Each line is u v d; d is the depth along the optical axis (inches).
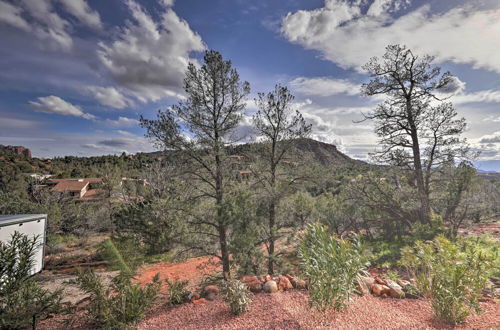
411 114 579.2
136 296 190.2
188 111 373.4
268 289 214.5
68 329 176.9
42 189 924.0
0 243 188.9
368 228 668.1
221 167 378.3
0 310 171.3
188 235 377.1
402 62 593.9
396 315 166.1
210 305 202.1
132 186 941.2
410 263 225.8
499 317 155.3
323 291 171.3
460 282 161.8
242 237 337.7
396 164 598.9
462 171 552.4
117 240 523.2
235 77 389.7
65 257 612.1
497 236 552.4
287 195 433.4
